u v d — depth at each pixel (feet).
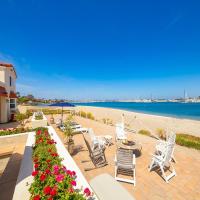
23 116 51.75
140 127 51.85
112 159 21.11
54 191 7.36
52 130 27.02
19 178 11.47
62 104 41.22
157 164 17.97
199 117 98.53
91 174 17.17
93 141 22.79
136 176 16.81
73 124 38.96
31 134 23.79
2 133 24.09
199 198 13.34
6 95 43.32
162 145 21.50
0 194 13.01
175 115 111.96
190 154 23.35
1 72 46.37
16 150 22.00
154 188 14.70
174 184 15.35
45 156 12.81
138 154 22.94
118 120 66.80
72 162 14.23
